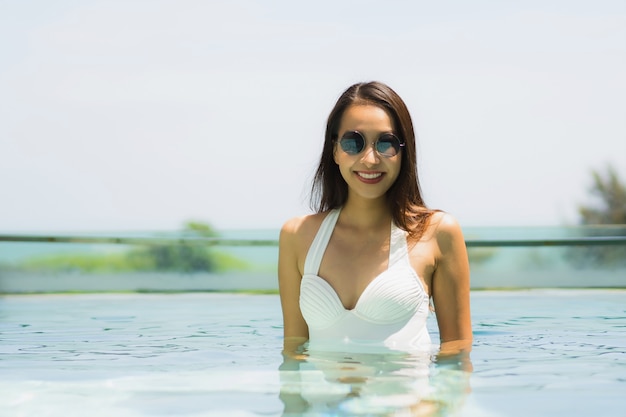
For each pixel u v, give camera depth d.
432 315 4.90
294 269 3.72
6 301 5.93
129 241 6.70
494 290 6.49
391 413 2.27
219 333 3.97
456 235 3.61
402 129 3.54
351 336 3.46
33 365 3.04
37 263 6.65
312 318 3.53
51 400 2.46
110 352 3.36
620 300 5.54
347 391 2.52
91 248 6.64
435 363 2.98
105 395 2.52
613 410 2.29
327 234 3.62
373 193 3.48
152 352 3.34
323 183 3.75
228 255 6.71
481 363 2.99
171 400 2.44
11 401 2.46
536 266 6.54
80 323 4.46
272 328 4.16
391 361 3.03
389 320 3.45
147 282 6.69
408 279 3.46
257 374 2.80
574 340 3.62
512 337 3.72
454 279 3.60
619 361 3.04
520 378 2.71
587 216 29.73
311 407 2.34
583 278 6.53
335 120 3.62
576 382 2.64
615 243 6.57
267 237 7.04
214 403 2.40
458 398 2.43
